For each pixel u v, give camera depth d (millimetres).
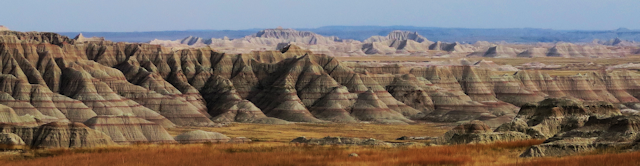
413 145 140250
